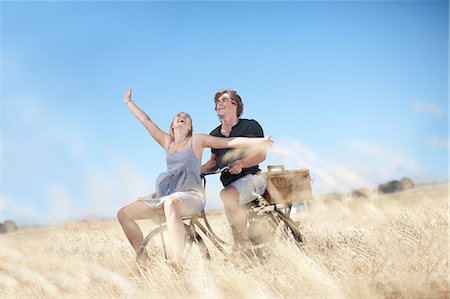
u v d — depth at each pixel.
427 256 3.96
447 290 3.36
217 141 4.71
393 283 3.43
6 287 4.36
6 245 6.22
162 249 4.66
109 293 3.97
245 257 4.61
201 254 4.47
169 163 4.67
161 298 3.74
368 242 4.80
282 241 4.74
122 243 5.51
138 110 4.91
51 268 5.02
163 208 4.53
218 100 5.31
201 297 3.63
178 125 4.71
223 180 5.23
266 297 3.50
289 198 5.16
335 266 4.00
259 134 5.28
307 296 3.43
